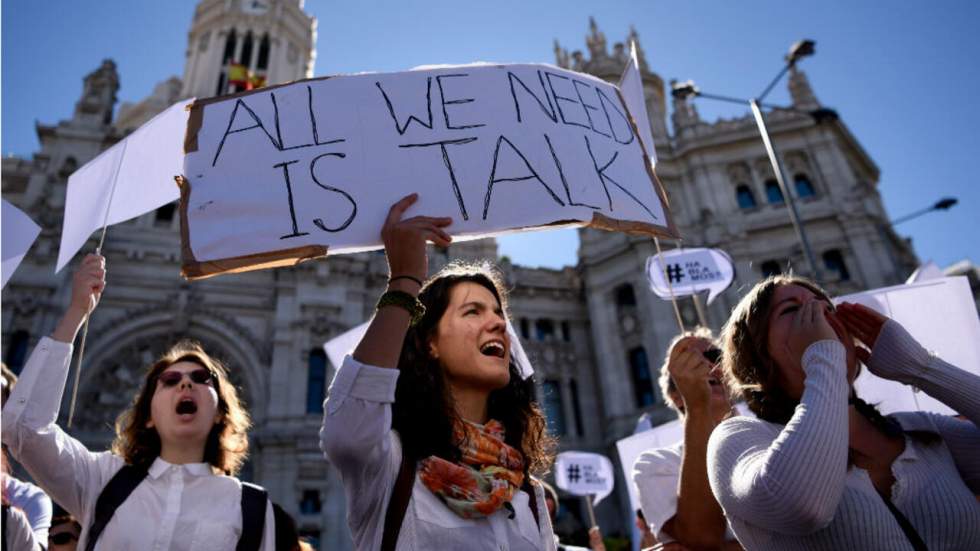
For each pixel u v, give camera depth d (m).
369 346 2.75
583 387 35.75
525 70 4.27
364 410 2.64
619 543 26.61
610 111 4.47
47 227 31.06
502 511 3.01
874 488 2.89
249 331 31.98
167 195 4.79
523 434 3.90
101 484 4.25
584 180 3.94
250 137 3.79
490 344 3.45
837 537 2.72
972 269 27.94
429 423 3.11
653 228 4.07
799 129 35.50
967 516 2.83
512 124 3.97
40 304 29.27
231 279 33.34
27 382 3.95
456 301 3.53
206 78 44.69
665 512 4.68
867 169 38.16
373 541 2.79
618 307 34.50
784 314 3.30
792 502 2.44
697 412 4.05
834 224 32.91
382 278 35.09
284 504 28.22
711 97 18.92
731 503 2.80
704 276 12.83
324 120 3.85
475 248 38.09
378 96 3.97
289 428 29.69
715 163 35.34
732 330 3.60
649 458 5.01
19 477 21.30
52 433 4.02
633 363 33.16
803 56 17.73
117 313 31.39
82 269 4.34
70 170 33.75
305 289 33.22
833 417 2.58
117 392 30.00
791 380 3.17
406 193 3.63
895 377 3.30
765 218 33.41
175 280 32.53
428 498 2.89
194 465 4.52
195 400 4.74
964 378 3.14
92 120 35.66
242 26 47.31
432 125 3.89
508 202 3.70
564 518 30.38
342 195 3.61
